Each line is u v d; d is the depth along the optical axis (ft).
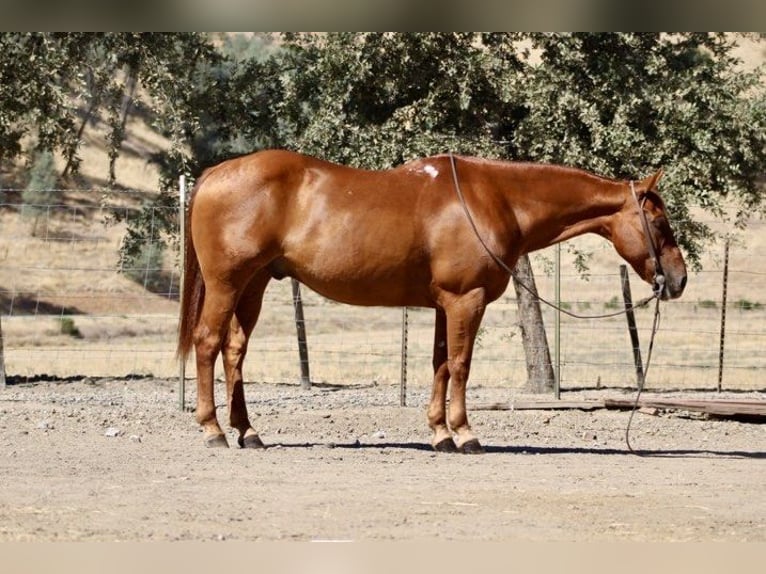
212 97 65.51
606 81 59.82
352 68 59.21
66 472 31.78
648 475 33.50
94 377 63.52
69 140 60.39
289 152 36.06
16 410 45.57
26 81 57.98
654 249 36.60
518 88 59.16
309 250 35.27
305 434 42.24
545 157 59.36
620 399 48.03
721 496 30.14
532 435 42.93
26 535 23.84
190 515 26.02
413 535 24.43
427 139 58.03
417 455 36.32
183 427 42.24
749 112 60.39
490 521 26.02
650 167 60.08
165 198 67.26
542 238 37.06
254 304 37.01
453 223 35.55
